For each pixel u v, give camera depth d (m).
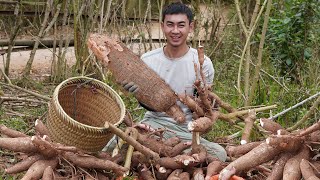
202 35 7.78
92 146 3.00
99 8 6.14
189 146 3.14
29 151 2.84
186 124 3.50
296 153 2.71
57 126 2.97
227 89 5.54
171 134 3.45
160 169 3.03
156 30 8.53
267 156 2.71
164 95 3.14
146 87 3.14
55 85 6.02
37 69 6.94
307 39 6.28
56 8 6.17
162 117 3.54
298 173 2.62
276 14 7.10
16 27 5.92
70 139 2.97
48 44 7.05
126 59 3.14
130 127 3.14
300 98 4.78
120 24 6.21
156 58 3.59
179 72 3.54
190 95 3.48
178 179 2.95
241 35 6.86
